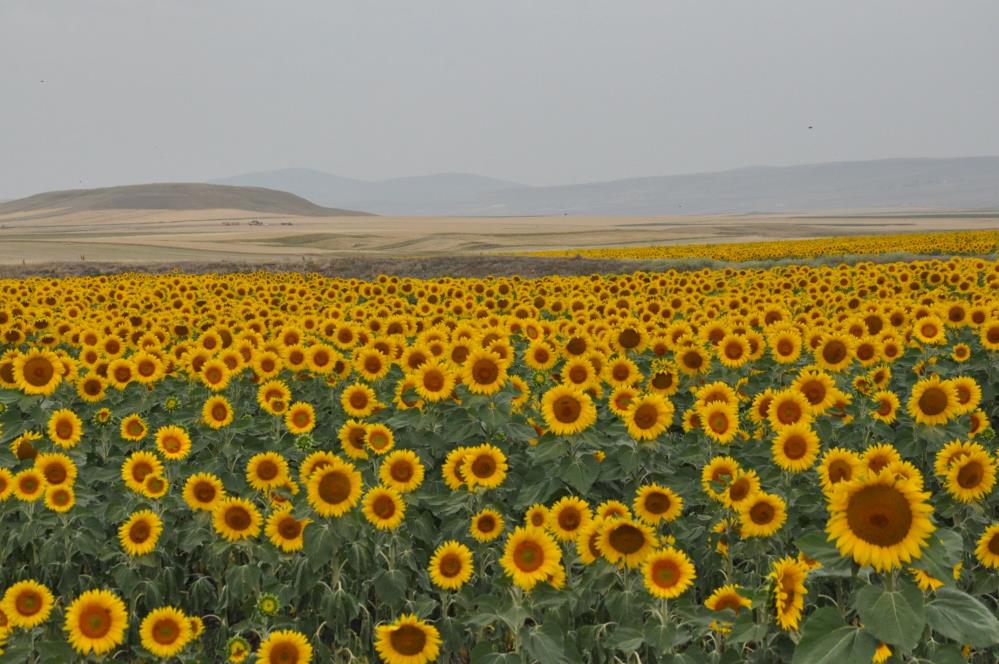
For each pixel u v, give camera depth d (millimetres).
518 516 7801
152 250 89750
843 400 8438
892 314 14305
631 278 24438
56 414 8477
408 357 10641
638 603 5547
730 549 6449
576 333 13023
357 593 6844
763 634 4738
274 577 6961
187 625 5887
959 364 11586
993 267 23531
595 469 7141
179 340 15320
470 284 23391
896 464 5789
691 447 7727
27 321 16953
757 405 8031
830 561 4164
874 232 150375
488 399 8055
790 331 11781
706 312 15969
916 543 3842
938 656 4207
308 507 6586
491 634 6117
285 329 13297
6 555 7160
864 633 3939
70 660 5746
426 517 7043
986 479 6113
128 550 6754
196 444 8992
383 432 7617
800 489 6898
